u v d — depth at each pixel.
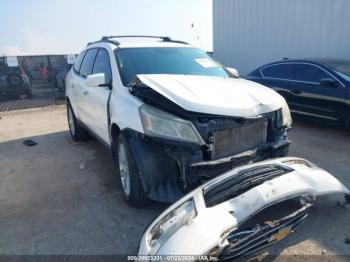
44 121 8.80
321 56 8.22
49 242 2.98
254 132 3.18
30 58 12.70
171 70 4.12
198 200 2.45
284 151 3.35
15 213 3.57
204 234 2.14
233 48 11.00
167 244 2.19
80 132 6.16
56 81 12.59
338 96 5.68
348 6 7.43
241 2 10.34
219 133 2.97
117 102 3.53
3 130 7.91
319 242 2.74
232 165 2.97
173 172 3.05
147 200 3.33
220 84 3.50
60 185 4.23
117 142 3.55
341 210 3.18
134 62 4.09
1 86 12.28
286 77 6.79
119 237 2.99
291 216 2.53
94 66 4.83
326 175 2.94
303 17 8.48
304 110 6.41
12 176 4.69
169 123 2.91
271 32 9.45
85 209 3.54
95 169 4.74
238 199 2.37
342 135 6.00
